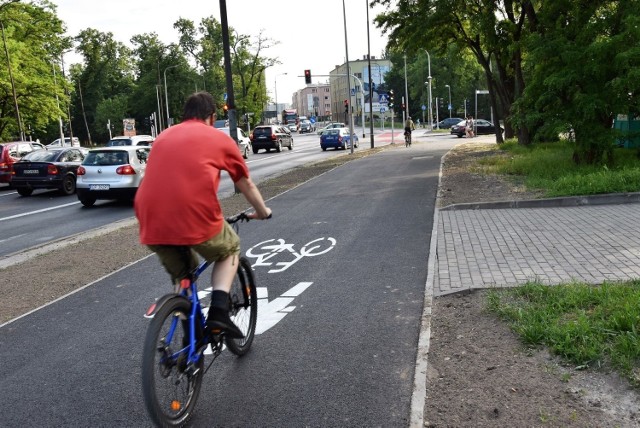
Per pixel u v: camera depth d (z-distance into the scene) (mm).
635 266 6230
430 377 4070
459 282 6207
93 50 93000
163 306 3480
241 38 80562
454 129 55969
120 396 4121
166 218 3584
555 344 4234
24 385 4395
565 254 7027
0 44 41656
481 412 3539
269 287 6711
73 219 14500
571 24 13328
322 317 5547
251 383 4211
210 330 3832
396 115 124812
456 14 25906
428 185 15117
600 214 9461
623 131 13055
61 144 56906
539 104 13625
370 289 6348
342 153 36031
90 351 5035
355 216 11164
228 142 3807
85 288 7230
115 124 92938
